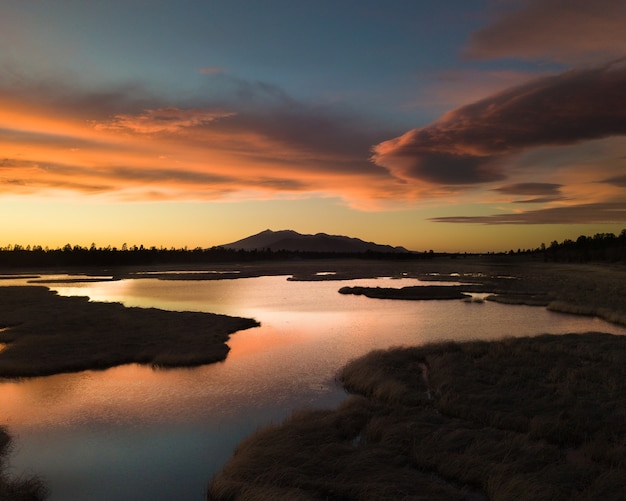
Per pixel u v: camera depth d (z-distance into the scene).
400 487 10.63
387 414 15.51
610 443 12.89
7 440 14.30
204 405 17.61
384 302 52.31
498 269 114.06
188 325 34.09
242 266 157.88
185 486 11.67
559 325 35.78
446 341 27.25
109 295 61.44
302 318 40.16
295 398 18.42
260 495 10.15
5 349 26.05
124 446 13.99
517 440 12.88
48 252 162.50
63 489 11.51
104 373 22.05
